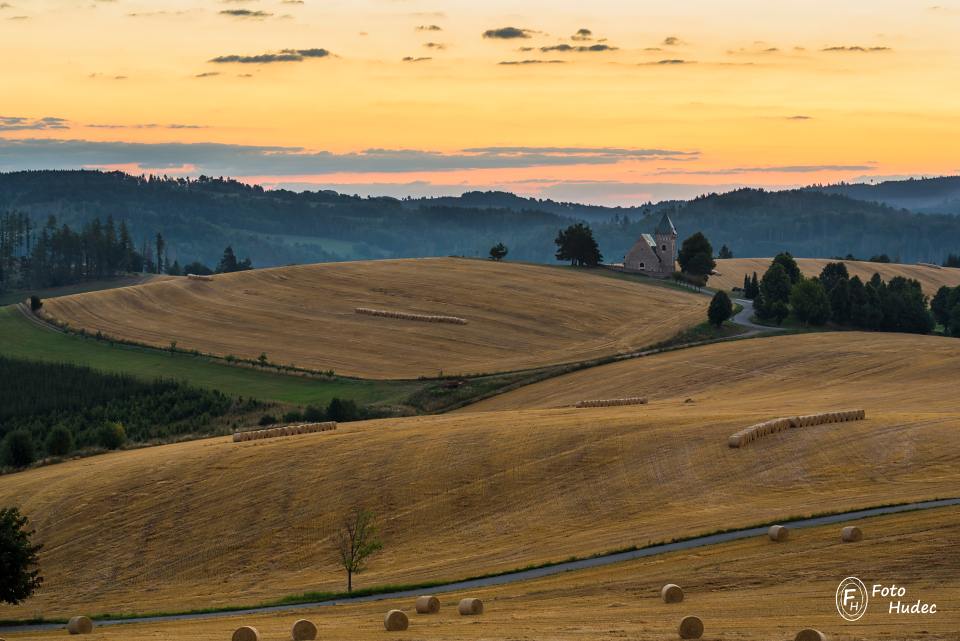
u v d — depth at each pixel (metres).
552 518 102.81
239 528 107.00
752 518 94.38
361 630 65.56
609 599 72.19
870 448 113.81
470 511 106.44
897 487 101.19
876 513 91.94
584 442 122.00
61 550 106.31
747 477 108.06
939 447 112.62
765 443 117.88
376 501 110.12
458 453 121.00
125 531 108.88
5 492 122.94
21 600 89.56
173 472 122.19
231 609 84.94
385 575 92.19
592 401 160.88
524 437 125.19
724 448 116.75
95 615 88.00
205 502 113.25
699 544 87.81
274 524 107.19
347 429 140.25
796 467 109.62
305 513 109.06
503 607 72.19
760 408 148.75
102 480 122.00
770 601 67.88
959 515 87.81
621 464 114.56
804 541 84.31
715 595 70.94
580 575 82.06
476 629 63.28
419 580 88.44
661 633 59.28
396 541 101.88
